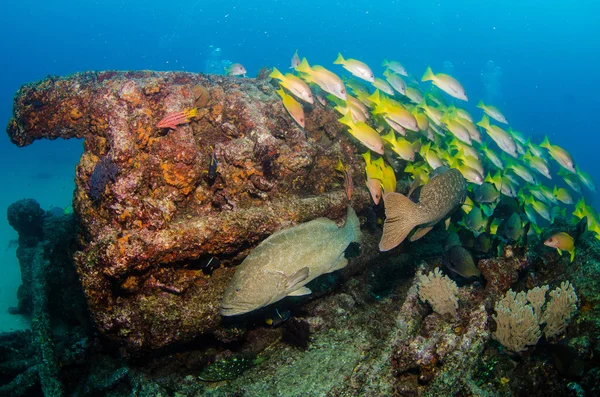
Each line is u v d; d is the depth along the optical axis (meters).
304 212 1.56
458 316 1.47
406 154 2.00
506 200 2.29
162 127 1.56
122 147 1.48
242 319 1.55
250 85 2.17
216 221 1.39
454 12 27.91
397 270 2.04
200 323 1.44
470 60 29.19
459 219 2.19
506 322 1.47
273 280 1.26
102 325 1.38
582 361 1.42
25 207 3.23
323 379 1.38
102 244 1.33
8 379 1.99
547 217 2.47
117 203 1.46
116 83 1.69
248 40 25.66
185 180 1.56
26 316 2.80
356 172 2.07
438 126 2.44
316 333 1.64
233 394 1.39
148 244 1.31
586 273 1.75
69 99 1.78
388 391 1.34
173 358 1.61
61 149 10.73
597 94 27.48
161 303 1.40
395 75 2.54
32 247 3.18
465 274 1.76
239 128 1.90
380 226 2.04
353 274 1.92
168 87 1.78
